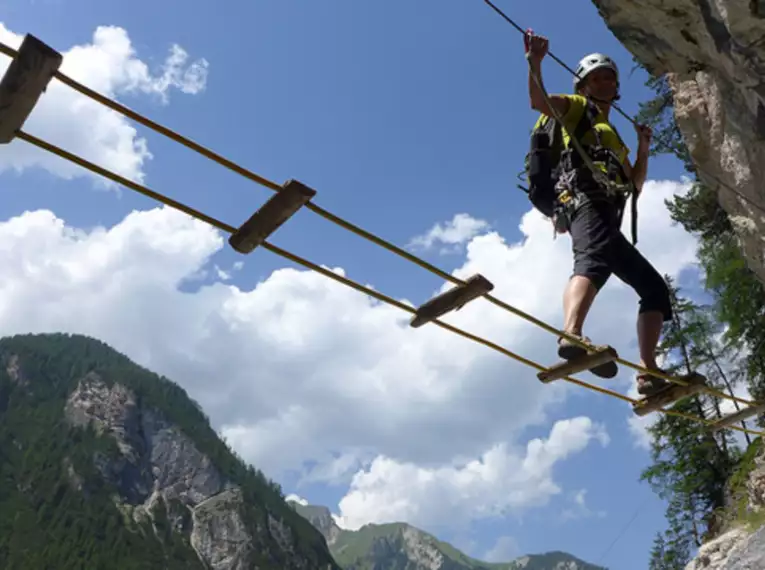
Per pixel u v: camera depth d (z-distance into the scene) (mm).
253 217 3891
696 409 32000
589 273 5105
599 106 5613
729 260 23109
